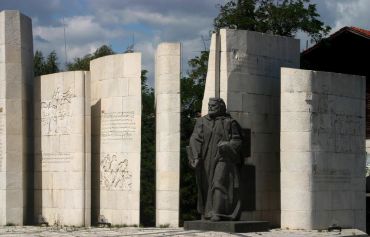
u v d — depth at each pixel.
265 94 26.25
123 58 27.59
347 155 26.23
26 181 29.03
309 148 24.88
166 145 26.56
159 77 27.03
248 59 25.72
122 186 27.19
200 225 23.59
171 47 26.89
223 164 23.66
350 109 26.48
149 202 39.09
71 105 27.95
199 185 24.11
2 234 23.27
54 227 26.80
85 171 27.61
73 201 27.64
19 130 28.70
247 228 23.17
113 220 27.39
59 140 28.31
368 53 41.84
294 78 24.94
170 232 22.81
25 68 29.14
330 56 43.97
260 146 25.97
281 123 25.00
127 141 27.23
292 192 24.72
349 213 26.17
